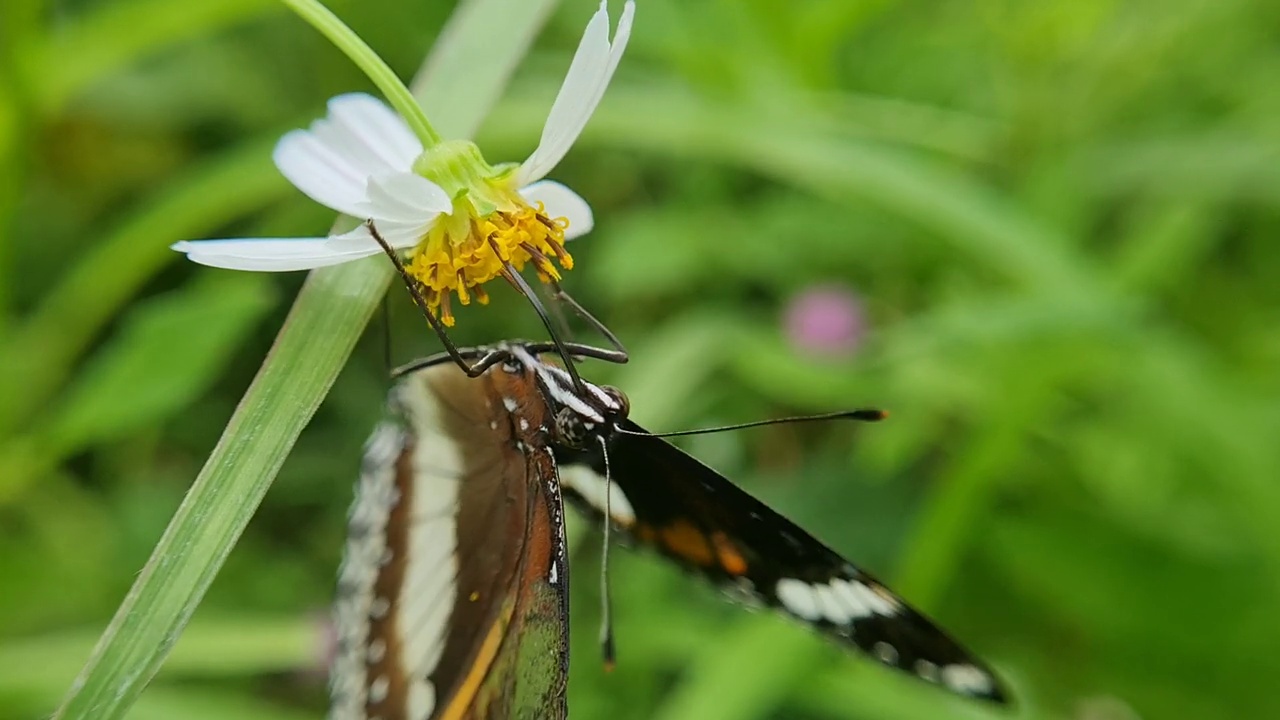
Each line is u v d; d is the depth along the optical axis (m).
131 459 0.34
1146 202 0.36
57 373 0.30
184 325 0.27
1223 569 0.31
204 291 0.30
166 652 0.24
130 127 0.36
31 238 0.36
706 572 0.27
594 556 0.32
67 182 0.36
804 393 0.34
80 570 0.32
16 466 0.28
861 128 0.33
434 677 0.27
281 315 0.31
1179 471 0.32
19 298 0.35
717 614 0.32
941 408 0.33
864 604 0.26
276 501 0.35
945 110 0.36
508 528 0.27
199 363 0.27
